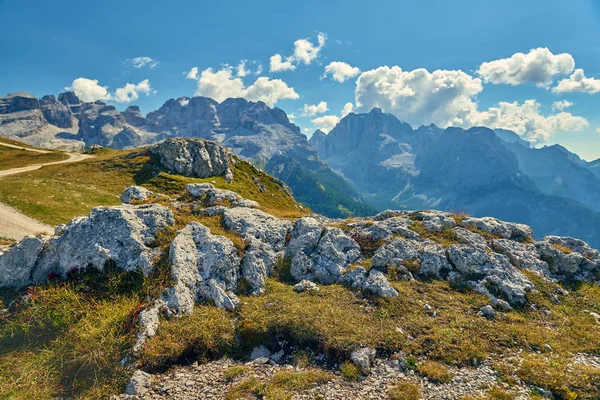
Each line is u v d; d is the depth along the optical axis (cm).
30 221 4503
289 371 1516
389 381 1437
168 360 1545
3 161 10875
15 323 1698
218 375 1501
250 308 1917
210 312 1848
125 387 1391
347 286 2261
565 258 2608
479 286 2255
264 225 2703
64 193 5775
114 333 1611
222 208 2866
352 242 2686
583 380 1428
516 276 2353
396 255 2519
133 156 10388
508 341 1738
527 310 2086
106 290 1917
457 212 3272
